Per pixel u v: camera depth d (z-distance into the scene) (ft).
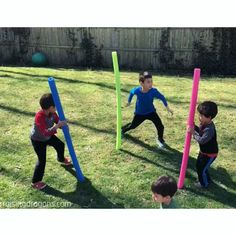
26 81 17.92
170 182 7.38
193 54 21.88
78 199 9.56
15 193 9.75
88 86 17.43
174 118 14.05
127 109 14.87
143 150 11.79
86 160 11.23
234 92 17.37
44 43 23.72
